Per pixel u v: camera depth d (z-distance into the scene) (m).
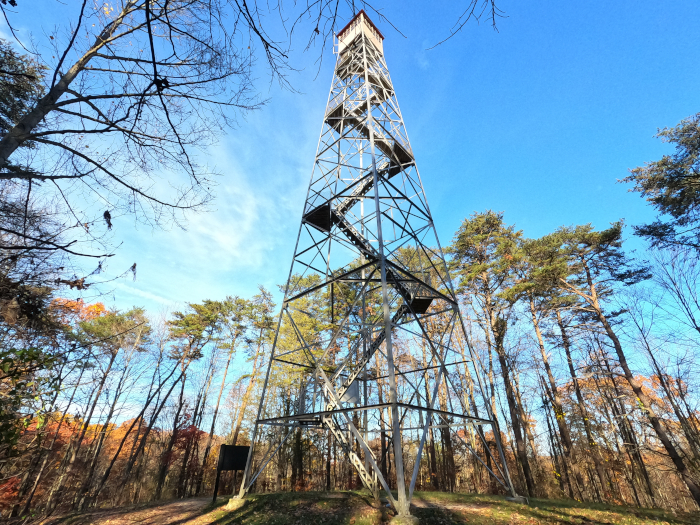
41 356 5.43
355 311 30.83
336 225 16.27
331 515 11.02
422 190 16.41
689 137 17.30
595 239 24.78
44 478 21.73
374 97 17.95
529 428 27.02
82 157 6.30
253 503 12.85
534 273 24.92
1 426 5.06
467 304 30.41
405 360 30.12
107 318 26.22
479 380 13.70
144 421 35.31
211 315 35.72
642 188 18.89
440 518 10.48
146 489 33.59
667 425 18.12
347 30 21.19
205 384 35.12
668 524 11.86
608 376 24.53
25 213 6.54
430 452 30.02
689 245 16.52
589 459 25.66
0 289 6.16
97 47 6.45
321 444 30.20
